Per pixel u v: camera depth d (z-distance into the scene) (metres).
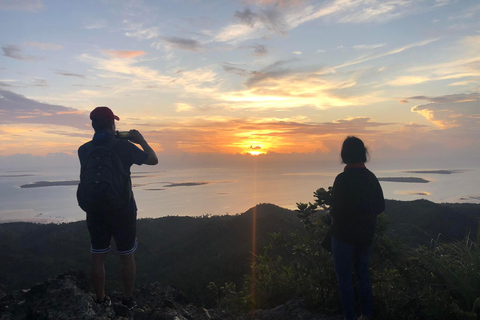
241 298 5.00
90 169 2.59
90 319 2.63
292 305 4.23
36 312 2.70
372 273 3.90
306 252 4.41
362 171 3.15
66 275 3.53
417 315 3.43
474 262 3.41
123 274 2.96
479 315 3.15
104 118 2.76
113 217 2.75
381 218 3.88
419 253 3.69
